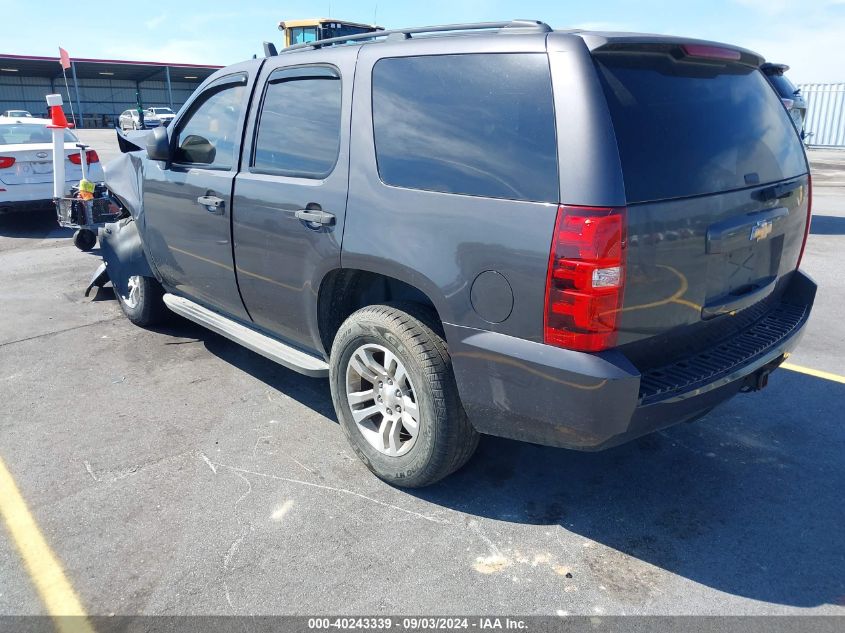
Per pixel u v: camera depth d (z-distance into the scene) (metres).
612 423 2.37
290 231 3.33
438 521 2.92
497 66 2.58
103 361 4.71
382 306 3.03
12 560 2.67
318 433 3.69
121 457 3.42
